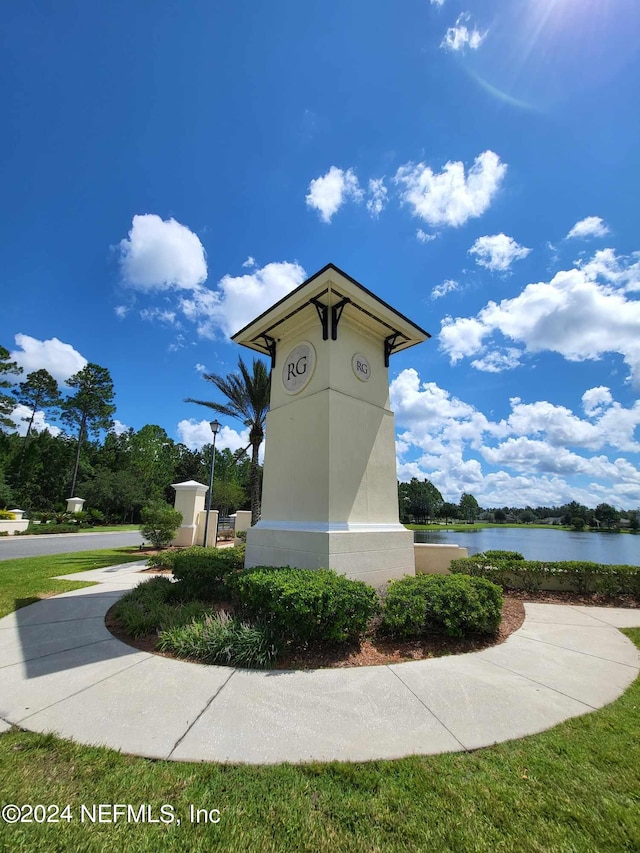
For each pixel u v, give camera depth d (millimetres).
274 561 6871
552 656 4426
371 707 3174
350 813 2010
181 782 2246
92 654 4297
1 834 1845
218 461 51219
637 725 2916
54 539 22547
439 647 4609
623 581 7582
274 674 3824
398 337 8438
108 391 49031
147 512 15391
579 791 2176
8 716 2986
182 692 3412
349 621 4402
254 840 1840
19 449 43500
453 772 2354
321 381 6977
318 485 6488
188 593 6301
